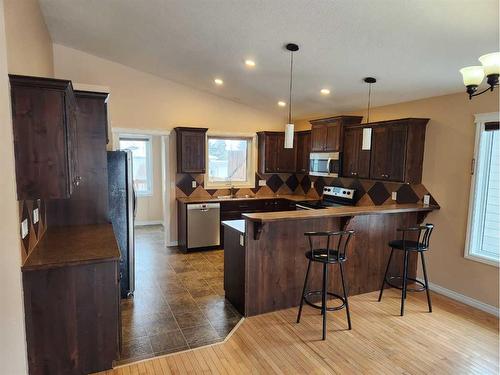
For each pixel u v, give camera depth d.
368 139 3.78
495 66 2.00
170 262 5.21
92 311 2.44
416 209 3.97
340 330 3.20
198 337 3.06
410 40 2.82
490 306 3.61
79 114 3.24
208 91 6.02
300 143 6.40
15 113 2.08
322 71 3.91
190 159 5.85
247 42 3.45
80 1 3.19
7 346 2.10
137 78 5.52
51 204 3.28
